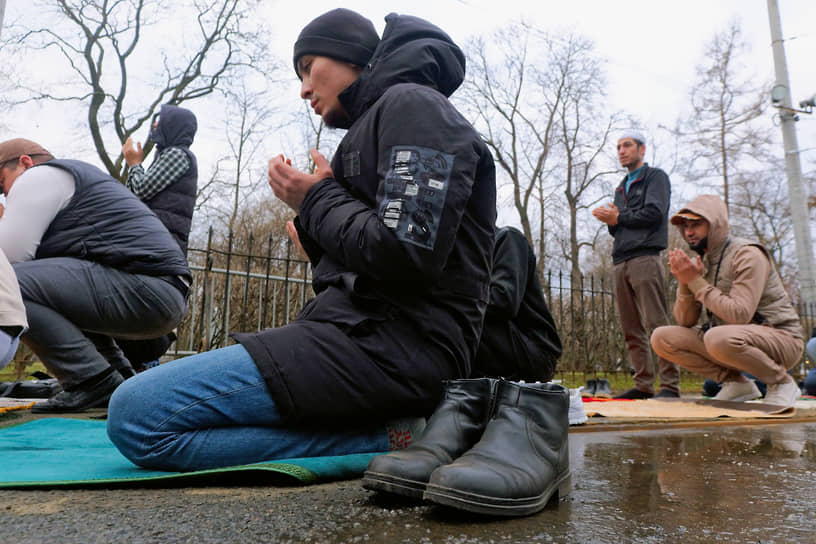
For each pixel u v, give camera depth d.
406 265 1.41
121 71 14.36
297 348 1.49
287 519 1.11
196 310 6.81
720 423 3.32
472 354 1.65
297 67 1.88
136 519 1.09
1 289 2.16
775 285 4.55
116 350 3.42
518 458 1.24
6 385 3.88
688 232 4.75
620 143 5.68
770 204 18.19
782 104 11.49
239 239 9.89
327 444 1.58
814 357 6.72
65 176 2.98
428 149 1.45
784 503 1.32
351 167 1.61
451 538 1.00
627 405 4.29
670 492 1.43
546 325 2.46
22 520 1.07
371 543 0.97
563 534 1.05
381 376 1.50
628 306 5.32
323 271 1.64
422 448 1.32
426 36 1.76
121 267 3.02
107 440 2.16
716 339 4.38
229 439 1.48
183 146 4.05
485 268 1.63
